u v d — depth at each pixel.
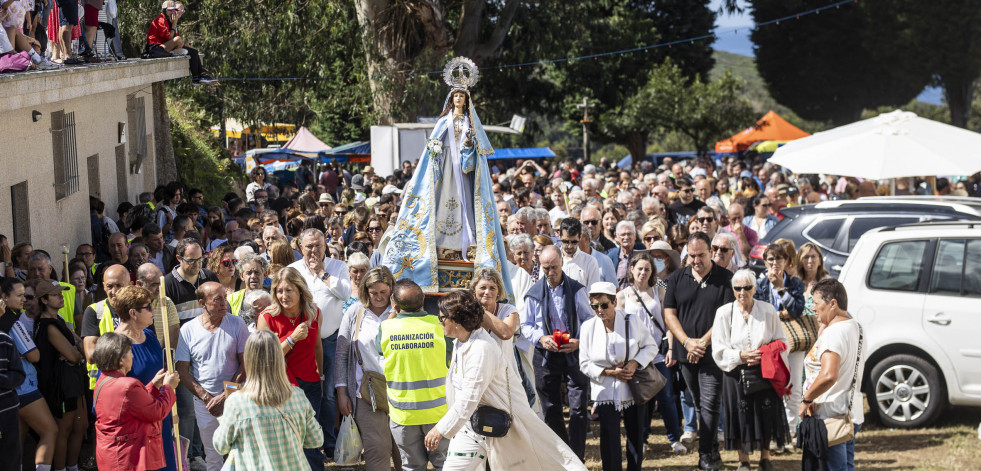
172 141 19.20
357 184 19.69
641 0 45.34
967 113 50.88
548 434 6.28
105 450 6.21
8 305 7.04
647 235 9.57
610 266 8.92
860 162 12.83
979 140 13.04
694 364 8.24
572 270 8.59
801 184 17.02
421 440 6.79
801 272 8.62
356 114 30.52
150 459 6.25
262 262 8.01
